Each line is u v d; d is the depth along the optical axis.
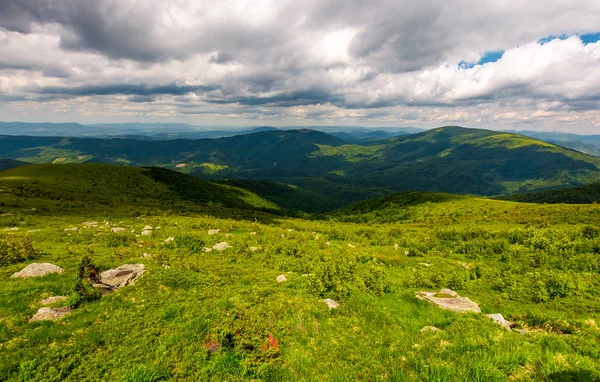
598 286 18.95
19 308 13.11
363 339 12.09
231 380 9.66
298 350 11.38
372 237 42.50
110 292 15.62
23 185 61.22
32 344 10.85
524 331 12.64
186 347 11.16
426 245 35.47
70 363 9.97
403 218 92.44
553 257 27.03
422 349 11.00
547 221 46.22
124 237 28.66
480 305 16.91
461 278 21.73
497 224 51.00
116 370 9.96
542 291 18.02
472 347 10.81
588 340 11.16
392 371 9.65
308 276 19.05
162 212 52.62
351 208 142.38
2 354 10.19
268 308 14.43
